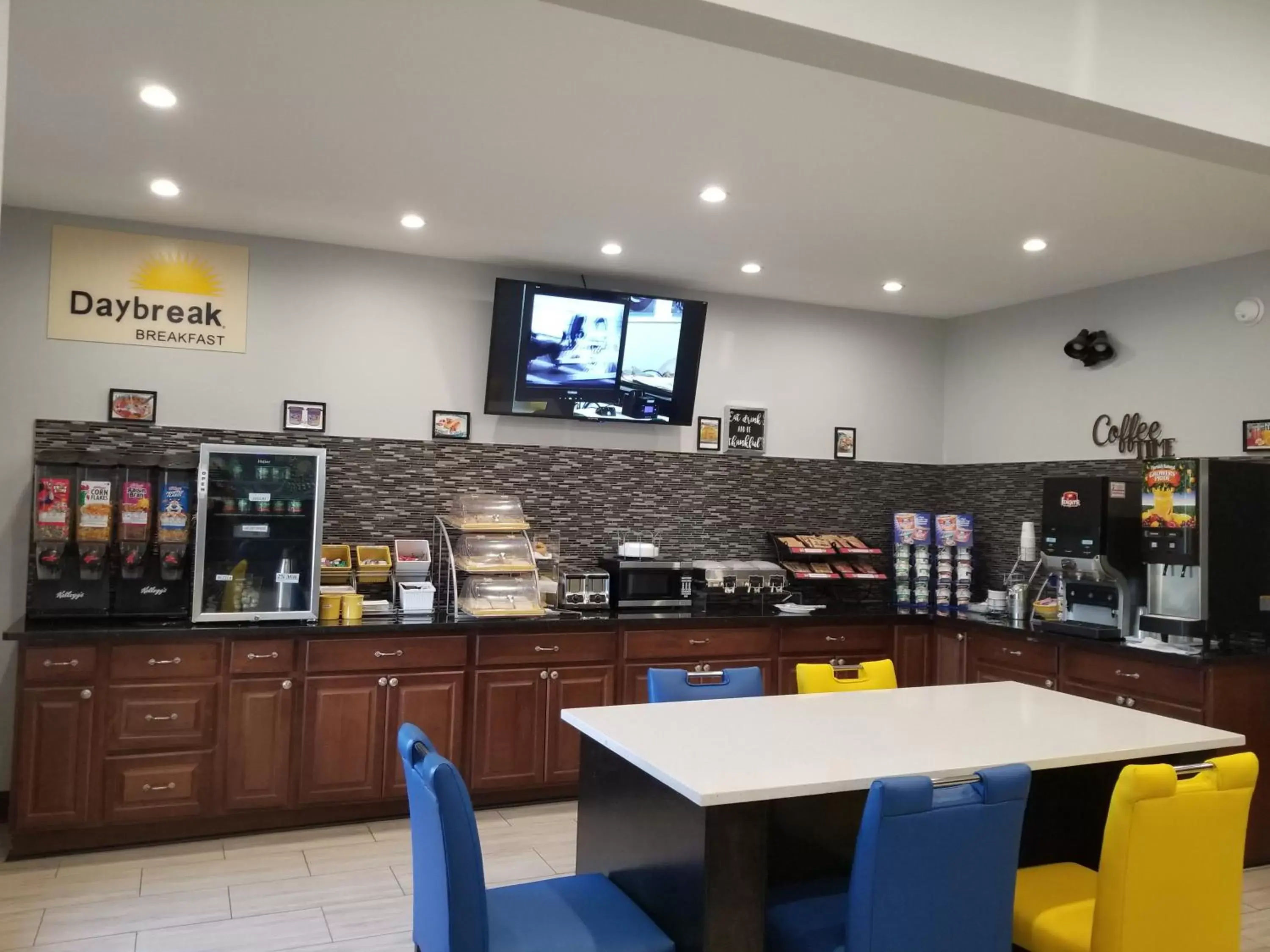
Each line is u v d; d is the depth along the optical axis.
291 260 4.96
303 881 3.78
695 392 5.61
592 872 2.73
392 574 4.91
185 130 3.52
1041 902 2.39
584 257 5.15
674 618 5.03
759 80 3.00
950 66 2.23
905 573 6.13
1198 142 2.63
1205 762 2.69
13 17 2.69
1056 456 5.73
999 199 4.05
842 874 2.68
